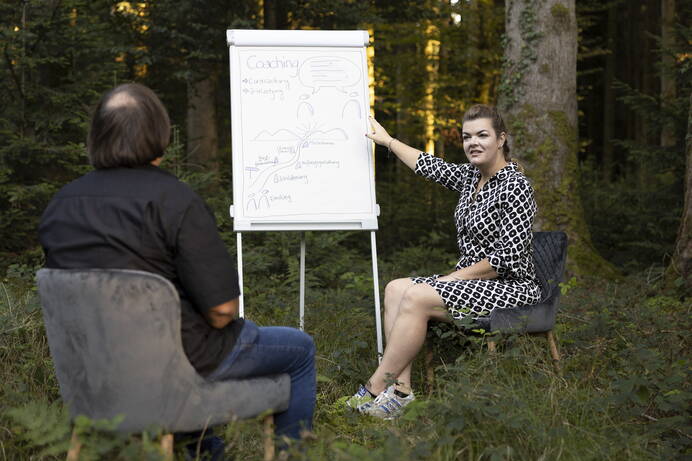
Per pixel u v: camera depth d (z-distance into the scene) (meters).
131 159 2.04
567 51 6.18
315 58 3.77
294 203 3.58
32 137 5.85
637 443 2.41
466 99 10.58
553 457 2.27
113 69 6.58
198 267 1.98
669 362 3.07
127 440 1.94
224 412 2.09
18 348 3.06
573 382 2.98
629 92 6.77
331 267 5.79
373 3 7.94
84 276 1.88
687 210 4.89
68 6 6.00
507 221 3.19
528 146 6.17
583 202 7.93
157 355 1.93
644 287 4.96
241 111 3.64
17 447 2.25
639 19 13.99
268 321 4.11
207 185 6.22
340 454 2.04
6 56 5.62
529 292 3.21
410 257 6.74
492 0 10.70
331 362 3.31
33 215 5.89
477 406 2.36
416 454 2.18
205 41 7.08
